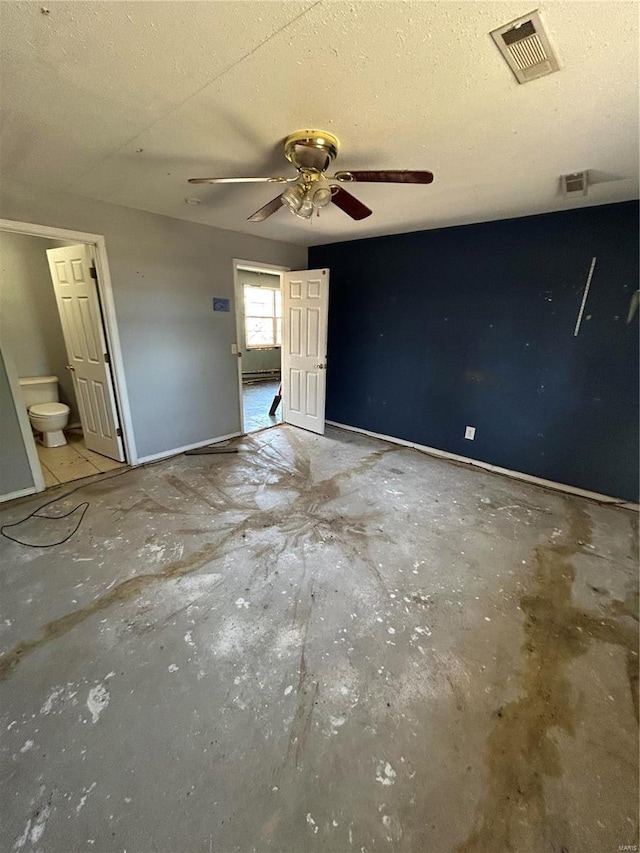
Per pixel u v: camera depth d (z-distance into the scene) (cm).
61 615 173
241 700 139
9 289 370
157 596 186
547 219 282
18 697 137
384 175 161
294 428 470
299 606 183
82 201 265
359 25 100
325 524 254
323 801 111
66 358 415
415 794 113
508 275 309
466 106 141
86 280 298
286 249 434
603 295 270
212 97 137
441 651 160
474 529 252
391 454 386
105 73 124
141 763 119
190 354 364
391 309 392
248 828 105
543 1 91
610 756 123
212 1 94
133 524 247
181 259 335
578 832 105
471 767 120
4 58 115
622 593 195
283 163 199
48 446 377
